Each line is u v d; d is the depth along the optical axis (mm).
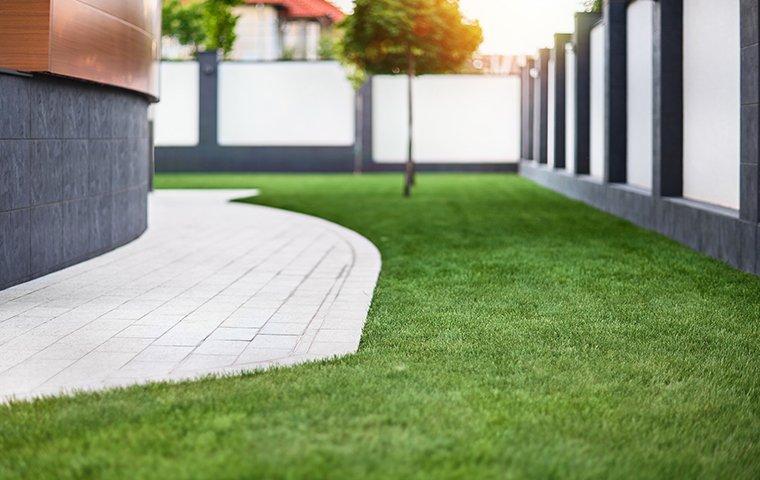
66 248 10164
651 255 11398
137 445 4000
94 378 5395
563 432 4293
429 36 22688
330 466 3736
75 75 9641
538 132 30312
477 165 37125
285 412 4508
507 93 36875
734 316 7383
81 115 10516
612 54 18266
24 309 7656
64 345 6293
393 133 37219
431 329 6781
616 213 17344
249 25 49188
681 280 9312
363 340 6379
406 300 8102
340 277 9586
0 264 8547
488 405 4691
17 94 8789
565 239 13281
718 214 11016
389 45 22812
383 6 22172
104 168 11422
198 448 3959
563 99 25906
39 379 5371
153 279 9414
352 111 36938
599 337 6527
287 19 50812
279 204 20016
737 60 11586
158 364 5762
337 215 17344
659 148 14156
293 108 36906
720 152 12250
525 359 5809
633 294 8445
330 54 39031
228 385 5078
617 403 4840
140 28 12109
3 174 8539
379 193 24031
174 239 13227
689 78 13688
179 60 36688
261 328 6922
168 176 34625
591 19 21969
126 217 12578
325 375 5316
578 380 5277
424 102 36969
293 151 37031
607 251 11805
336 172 37094
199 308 7777
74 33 9586
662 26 13992
